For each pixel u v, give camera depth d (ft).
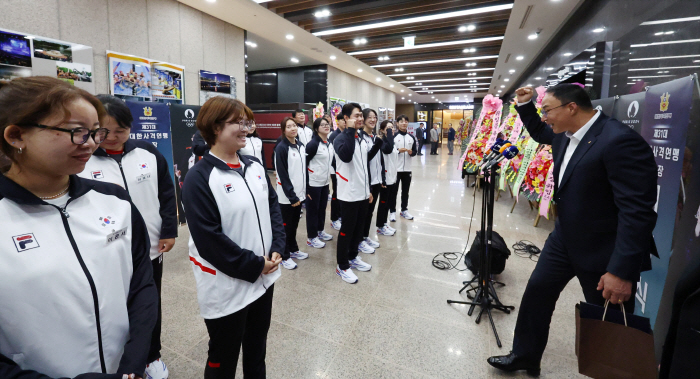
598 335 4.15
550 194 11.60
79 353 2.44
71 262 2.38
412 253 11.30
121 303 2.76
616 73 10.70
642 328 4.01
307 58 31.60
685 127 5.43
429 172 30.86
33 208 2.28
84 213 2.56
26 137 2.08
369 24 20.86
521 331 5.55
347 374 5.66
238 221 3.99
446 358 6.10
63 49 12.28
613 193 4.39
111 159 5.02
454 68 35.19
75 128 2.15
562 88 4.83
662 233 6.06
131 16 14.98
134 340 2.71
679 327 2.79
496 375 5.68
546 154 14.01
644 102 6.98
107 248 2.63
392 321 7.27
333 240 12.69
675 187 5.70
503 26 20.74
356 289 8.75
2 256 2.10
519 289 8.76
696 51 6.74
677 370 2.78
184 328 6.89
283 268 10.01
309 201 11.61
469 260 9.77
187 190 3.82
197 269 4.01
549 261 5.34
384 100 53.31
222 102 3.86
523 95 6.43
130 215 2.96
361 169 9.09
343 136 8.57
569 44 19.16
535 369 5.61
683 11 7.20
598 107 9.42
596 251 4.70
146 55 15.72
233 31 20.97
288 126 10.18
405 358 6.09
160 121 12.37
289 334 6.77
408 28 21.79
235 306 3.96
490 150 7.04
